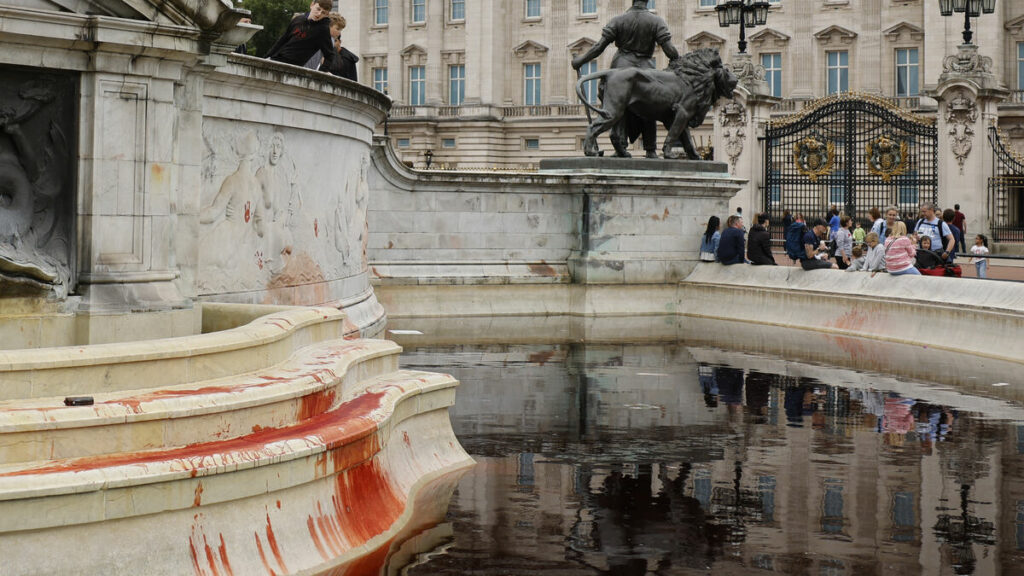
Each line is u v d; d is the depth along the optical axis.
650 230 25.91
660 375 15.27
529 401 13.01
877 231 29.20
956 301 18.91
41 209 8.59
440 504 8.36
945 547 7.36
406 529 7.68
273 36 88.88
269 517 6.60
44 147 8.59
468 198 24.77
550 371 15.54
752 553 7.21
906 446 10.64
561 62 90.44
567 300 25.20
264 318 8.77
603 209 25.44
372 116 17.77
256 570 6.36
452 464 9.70
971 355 17.89
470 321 23.00
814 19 81.25
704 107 26.39
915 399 13.40
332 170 16.11
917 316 19.72
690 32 86.06
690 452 10.30
